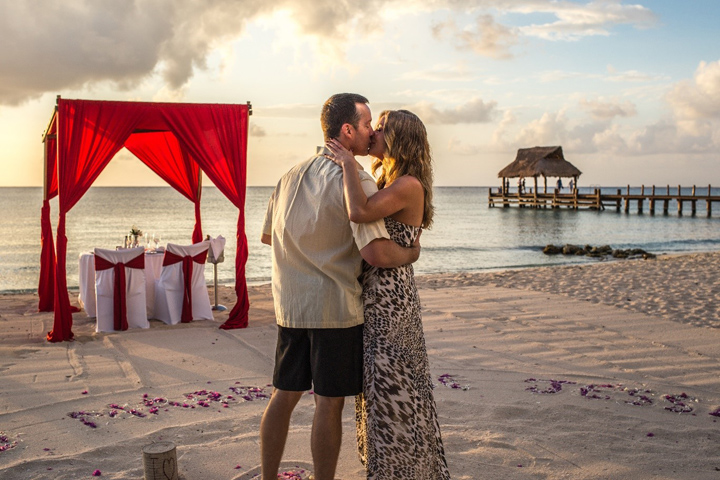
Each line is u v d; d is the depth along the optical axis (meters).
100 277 6.28
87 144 6.25
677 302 8.07
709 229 30.88
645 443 3.27
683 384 4.42
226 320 6.90
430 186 2.41
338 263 2.28
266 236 2.62
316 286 2.29
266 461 2.47
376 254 2.19
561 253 20.33
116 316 6.30
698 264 13.05
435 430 2.42
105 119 6.30
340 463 3.03
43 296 7.53
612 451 3.16
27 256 19.81
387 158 2.40
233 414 3.74
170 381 4.48
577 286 9.73
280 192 2.51
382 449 2.25
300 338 2.38
